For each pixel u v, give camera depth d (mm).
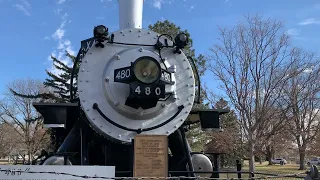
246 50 24594
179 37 6191
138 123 5711
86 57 5801
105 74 5766
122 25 7254
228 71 24078
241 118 18734
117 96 5641
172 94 5898
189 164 5586
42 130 33344
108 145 5805
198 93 6500
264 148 22359
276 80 18219
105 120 5582
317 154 32594
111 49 5996
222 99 18859
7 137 39188
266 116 17891
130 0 7266
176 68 6184
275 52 24453
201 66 22016
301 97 25016
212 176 5828
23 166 4094
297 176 4266
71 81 6367
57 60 21656
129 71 5352
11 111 35312
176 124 5891
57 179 4090
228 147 20328
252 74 18125
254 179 4262
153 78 5344
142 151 4504
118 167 5738
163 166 4480
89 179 4098
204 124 6480
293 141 30234
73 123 6434
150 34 6301
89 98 5609
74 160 5867
